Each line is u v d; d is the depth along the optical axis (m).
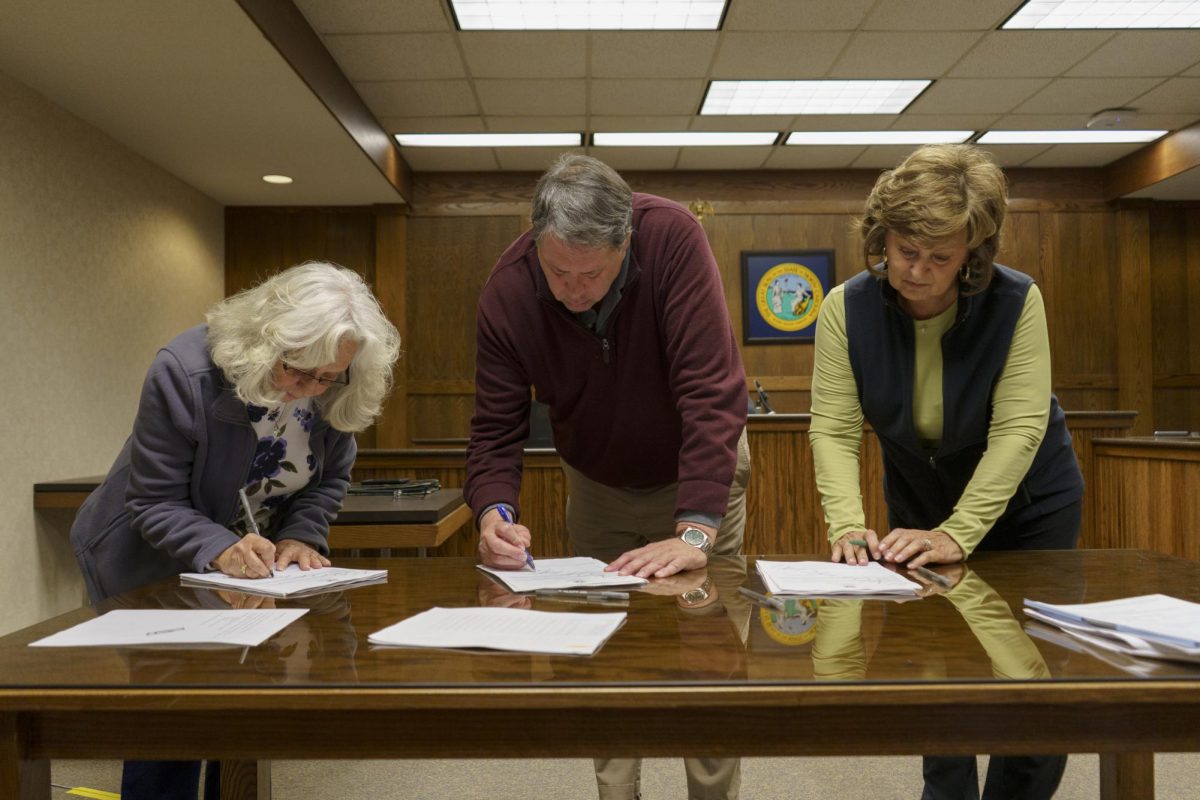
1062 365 7.24
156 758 0.95
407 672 0.96
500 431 1.85
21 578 4.33
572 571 1.56
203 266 6.66
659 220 1.73
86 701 0.90
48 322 4.61
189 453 1.65
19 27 3.82
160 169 5.98
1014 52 5.09
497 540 1.66
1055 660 0.98
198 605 1.31
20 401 4.36
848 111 6.00
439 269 7.18
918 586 1.38
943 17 4.65
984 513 1.65
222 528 1.61
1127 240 7.22
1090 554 1.72
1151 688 0.89
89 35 3.92
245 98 4.71
